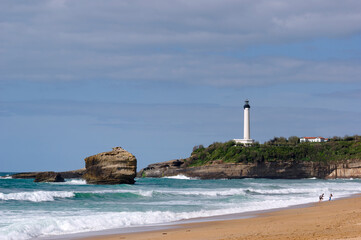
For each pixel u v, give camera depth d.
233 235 24.28
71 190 66.12
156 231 27.50
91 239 24.50
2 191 60.53
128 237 24.91
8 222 29.39
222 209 41.25
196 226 29.66
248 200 52.91
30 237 25.44
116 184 86.88
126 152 89.62
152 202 47.94
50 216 33.41
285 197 60.34
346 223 27.20
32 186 76.44
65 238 25.06
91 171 88.81
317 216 33.59
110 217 32.19
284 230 25.64
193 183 118.75
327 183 125.44
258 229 26.75
